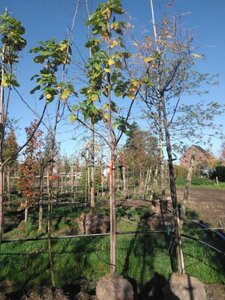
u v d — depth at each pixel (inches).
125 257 290.2
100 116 191.0
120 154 525.3
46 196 638.5
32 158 402.0
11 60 166.7
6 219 438.0
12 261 273.4
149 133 299.9
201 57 222.7
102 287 177.6
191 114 262.4
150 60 195.3
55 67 180.1
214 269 282.8
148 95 239.1
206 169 1396.4
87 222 346.0
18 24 162.6
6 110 167.6
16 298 215.8
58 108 188.1
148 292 254.5
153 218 365.7
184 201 352.5
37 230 378.3
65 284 257.9
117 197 618.2
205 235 348.2
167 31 232.2
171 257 279.9
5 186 590.2
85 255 290.5
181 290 210.8
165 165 319.6
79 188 823.1
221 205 602.2
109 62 171.5
